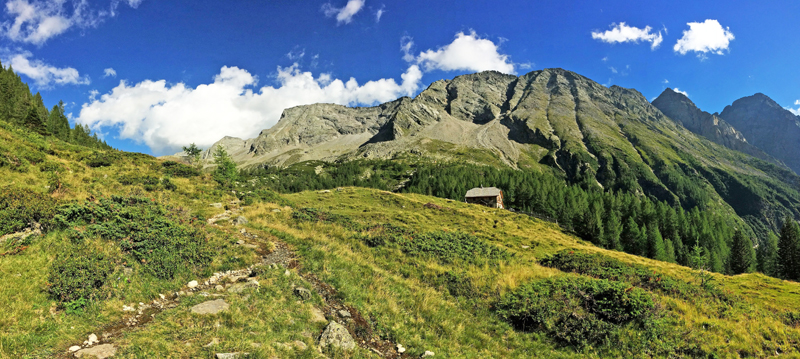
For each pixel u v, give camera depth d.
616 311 14.27
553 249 50.22
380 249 22.41
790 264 73.38
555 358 12.10
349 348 10.02
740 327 14.52
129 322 9.31
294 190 162.00
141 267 12.07
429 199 84.12
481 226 62.62
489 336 13.21
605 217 97.62
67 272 9.96
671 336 13.27
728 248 95.12
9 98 98.38
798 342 13.37
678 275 33.09
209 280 13.12
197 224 18.97
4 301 8.67
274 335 9.74
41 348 7.55
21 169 23.53
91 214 14.36
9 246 11.42
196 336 8.89
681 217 110.06
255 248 18.06
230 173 67.69
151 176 32.38
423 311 14.13
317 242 21.48
